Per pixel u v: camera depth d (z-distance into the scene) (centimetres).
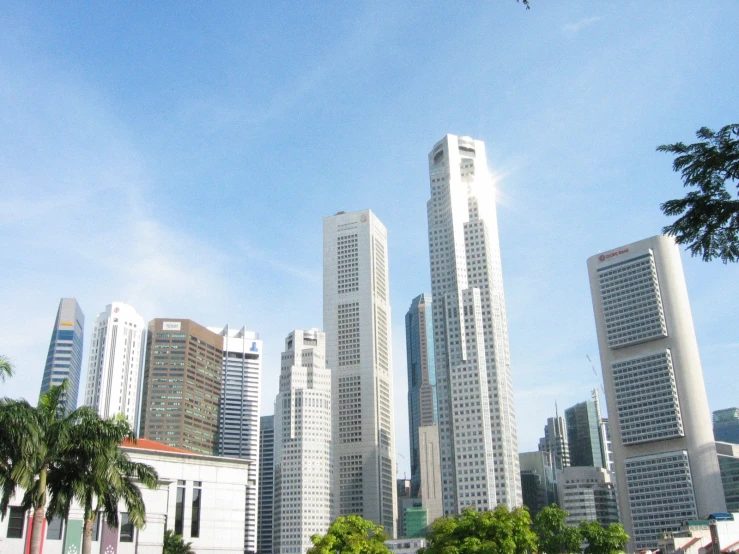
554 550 15238
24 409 6128
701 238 3834
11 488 6331
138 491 7231
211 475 12262
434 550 12156
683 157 3778
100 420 6806
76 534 9381
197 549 11744
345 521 12144
